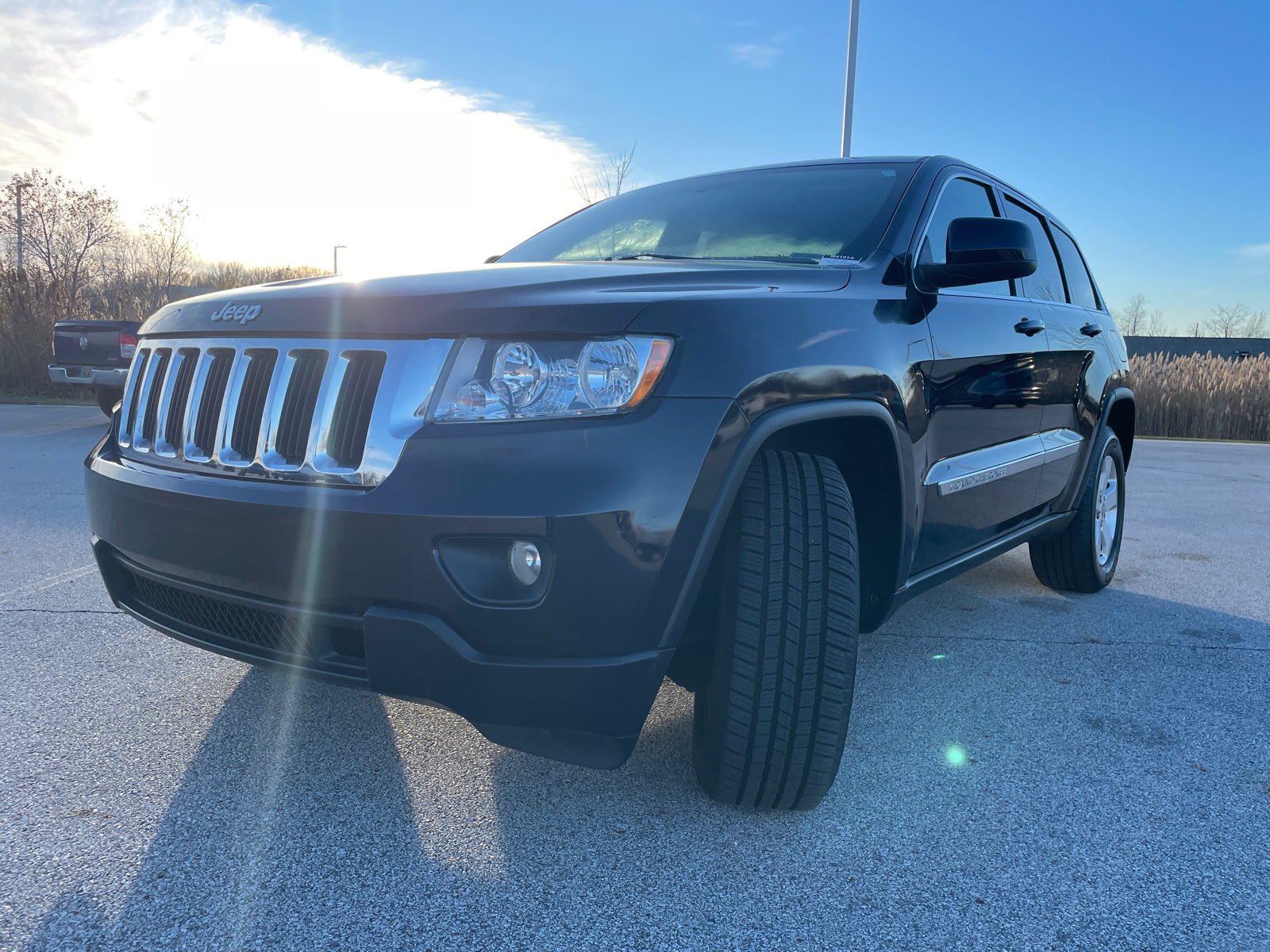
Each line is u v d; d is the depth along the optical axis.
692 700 2.59
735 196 3.03
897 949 1.52
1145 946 1.54
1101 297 4.34
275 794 1.99
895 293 2.31
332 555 1.67
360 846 1.79
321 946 1.49
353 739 2.28
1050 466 3.28
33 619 3.19
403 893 1.64
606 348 1.64
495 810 1.95
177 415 2.06
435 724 2.39
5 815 1.88
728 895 1.66
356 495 1.66
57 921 1.53
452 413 1.65
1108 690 2.77
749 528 1.82
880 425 2.05
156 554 1.92
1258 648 3.20
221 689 2.59
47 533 4.53
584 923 1.57
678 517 1.62
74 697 2.51
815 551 1.83
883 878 1.73
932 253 2.66
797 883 1.71
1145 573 4.40
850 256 2.44
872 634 3.33
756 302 1.84
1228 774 2.20
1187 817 1.98
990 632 3.37
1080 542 3.75
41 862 1.70
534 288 1.78
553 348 1.65
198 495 1.83
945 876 1.74
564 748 1.71
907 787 2.11
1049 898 1.67
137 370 2.26
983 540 2.88
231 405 1.90
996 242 2.30
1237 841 1.88
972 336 2.57
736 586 1.81
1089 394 3.65
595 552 1.58
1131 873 1.76
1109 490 4.05
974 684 2.81
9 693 2.52
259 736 2.28
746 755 1.84
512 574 1.61
